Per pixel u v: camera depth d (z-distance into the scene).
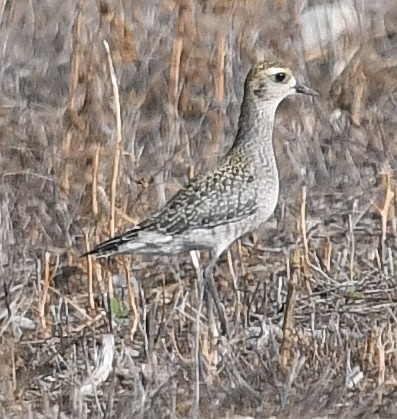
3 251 14.20
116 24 18.03
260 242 14.88
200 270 13.26
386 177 15.09
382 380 11.42
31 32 18.88
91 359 12.07
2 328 12.60
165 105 17.48
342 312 12.98
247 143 13.39
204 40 18.17
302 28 18.98
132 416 10.73
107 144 16.25
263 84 13.40
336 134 17.19
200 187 13.20
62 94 18.00
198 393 10.97
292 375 11.15
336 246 14.66
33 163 16.17
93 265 13.84
